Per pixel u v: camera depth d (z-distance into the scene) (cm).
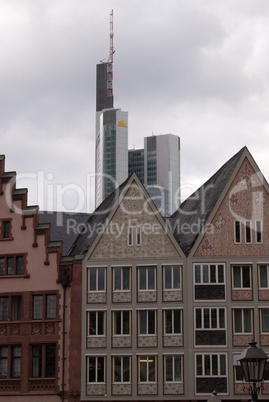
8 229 5212
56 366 4900
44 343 4953
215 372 4800
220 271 4947
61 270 5047
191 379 4784
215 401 3997
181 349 4841
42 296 5047
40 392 4881
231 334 4853
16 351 5016
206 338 4850
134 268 4988
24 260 5119
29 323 5003
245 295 4919
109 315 4928
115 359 4872
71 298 4994
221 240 4994
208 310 4894
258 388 2620
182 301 4912
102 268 5012
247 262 4962
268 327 4884
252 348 2625
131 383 4816
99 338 4906
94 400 4806
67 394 4847
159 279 4956
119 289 4972
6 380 4944
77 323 4944
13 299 5100
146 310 4922
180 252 4984
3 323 5038
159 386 4794
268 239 5006
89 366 4869
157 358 4838
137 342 4875
